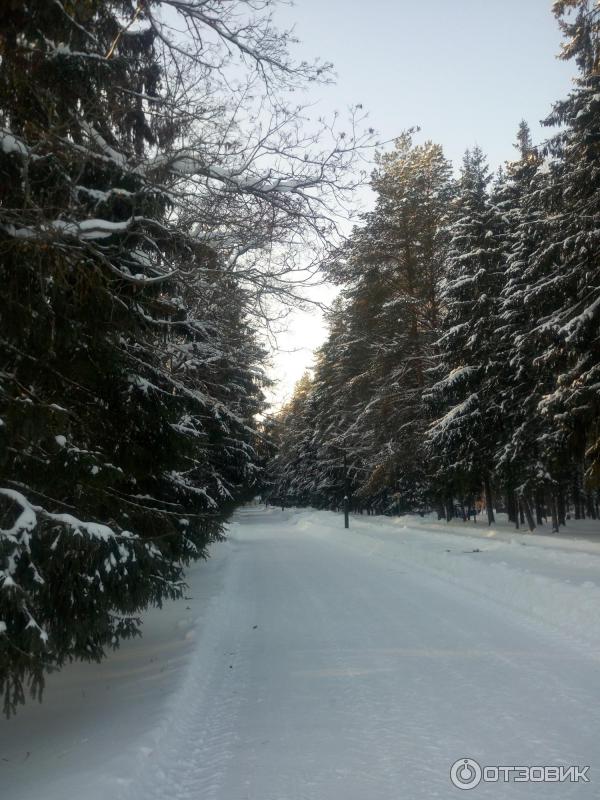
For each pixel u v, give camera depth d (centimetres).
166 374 771
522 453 2062
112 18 627
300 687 634
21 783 436
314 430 5228
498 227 2330
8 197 548
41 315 555
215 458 1778
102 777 415
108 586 568
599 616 795
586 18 1602
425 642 783
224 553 2112
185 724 549
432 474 2638
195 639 825
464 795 396
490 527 2494
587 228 1530
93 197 579
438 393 2412
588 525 2739
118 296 620
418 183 2780
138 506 689
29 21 510
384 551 1895
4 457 506
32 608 513
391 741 486
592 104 1448
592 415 1520
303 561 1819
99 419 684
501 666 663
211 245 699
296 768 449
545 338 1620
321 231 721
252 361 954
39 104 569
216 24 698
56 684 712
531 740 473
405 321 2806
